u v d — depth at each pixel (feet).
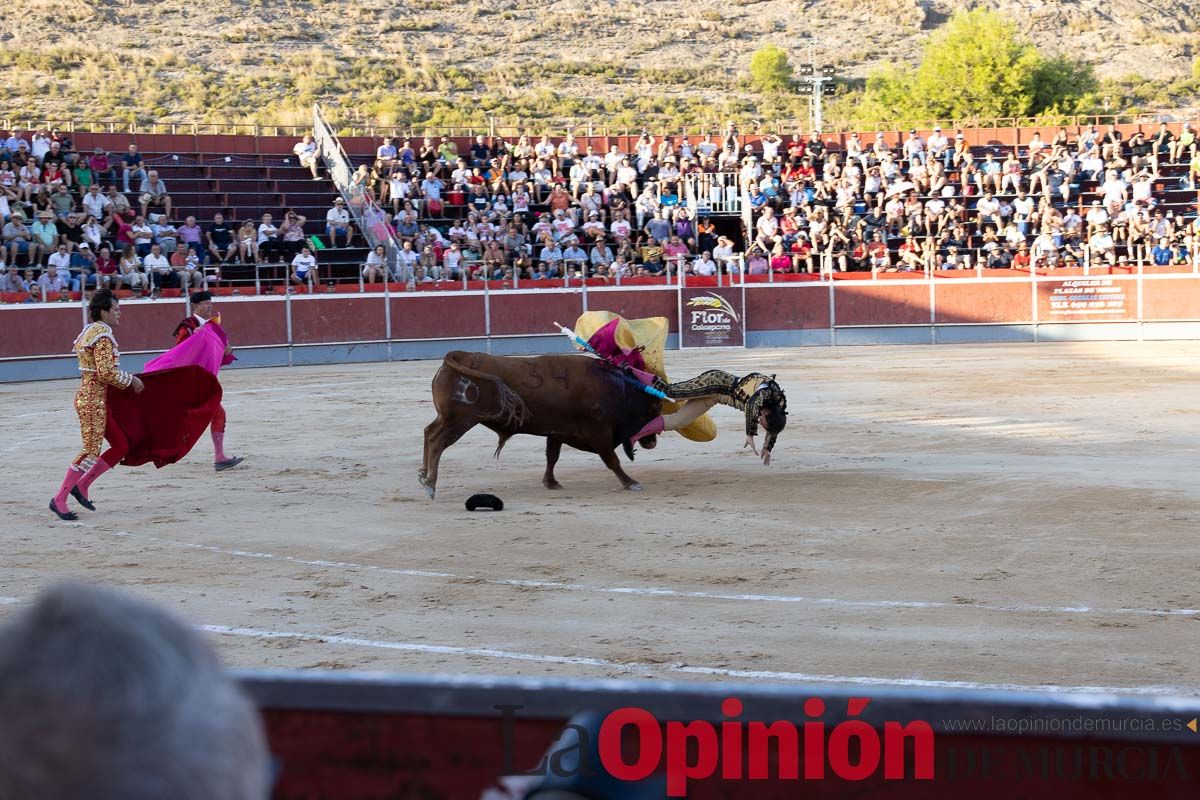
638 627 19.71
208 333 34.50
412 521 29.14
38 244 77.82
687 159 101.76
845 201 98.58
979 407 50.21
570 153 101.91
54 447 44.50
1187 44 248.32
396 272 87.25
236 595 22.38
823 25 258.16
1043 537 25.85
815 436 42.98
